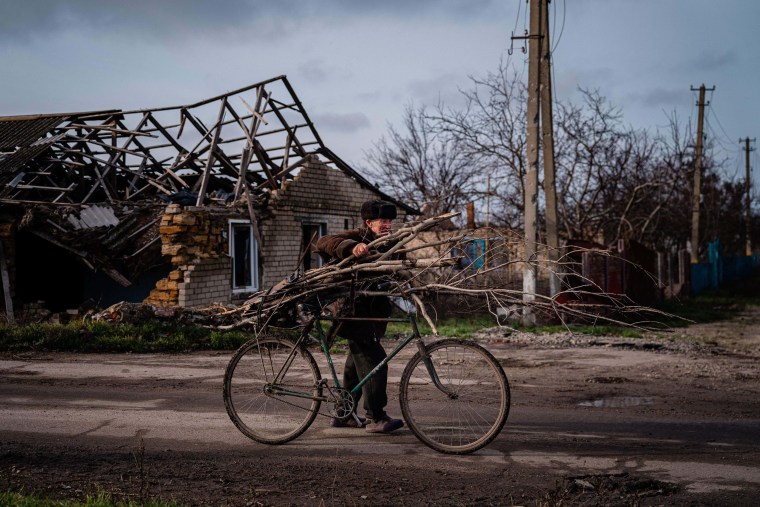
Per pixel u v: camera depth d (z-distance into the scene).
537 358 9.80
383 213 5.16
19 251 15.39
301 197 16.33
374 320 5.00
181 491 3.96
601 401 6.74
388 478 4.25
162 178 16.83
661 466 4.56
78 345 9.55
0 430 5.21
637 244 17.06
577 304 4.90
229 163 16.22
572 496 3.97
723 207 46.97
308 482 4.16
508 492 4.02
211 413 5.92
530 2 13.99
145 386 7.12
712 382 7.88
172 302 13.20
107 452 4.70
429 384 5.08
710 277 32.84
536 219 13.92
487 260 5.13
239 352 5.18
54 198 15.56
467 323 13.73
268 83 15.56
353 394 5.16
